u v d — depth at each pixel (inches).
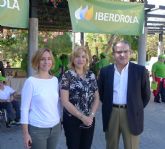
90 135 175.2
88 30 337.1
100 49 1278.3
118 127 187.6
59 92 167.5
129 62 185.6
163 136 318.0
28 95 155.7
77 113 166.1
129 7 364.2
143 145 286.7
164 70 524.1
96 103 174.2
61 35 815.1
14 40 716.0
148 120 388.2
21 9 281.6
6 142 286.7
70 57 173.8
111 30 354.0
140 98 184.2
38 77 159.3
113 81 185.0
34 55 160.2
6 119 329.4
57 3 376.8
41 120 156.2
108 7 349.1
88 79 172.6
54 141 162.1
